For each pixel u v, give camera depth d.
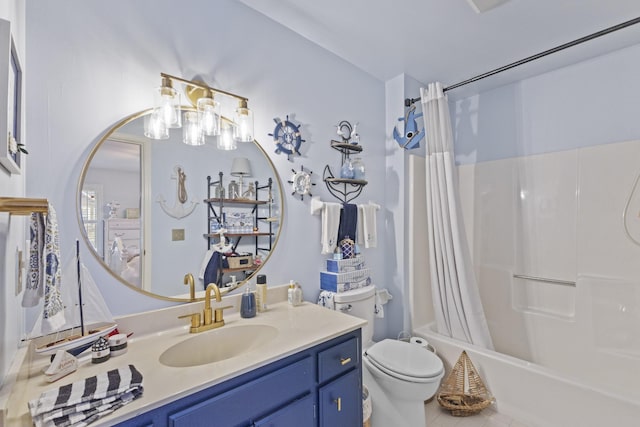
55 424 0.62
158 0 1.23
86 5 1.07
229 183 1.43
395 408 1.57
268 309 1.46
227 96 1.43
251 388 0.90
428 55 1.97
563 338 1.96
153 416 0.73
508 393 1.70
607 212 1.85
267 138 1.58
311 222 1.77
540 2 1.49
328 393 1.12
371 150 2.22
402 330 2.18
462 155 2.66
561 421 1.50
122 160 1.13
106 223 1.09
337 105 1.97
